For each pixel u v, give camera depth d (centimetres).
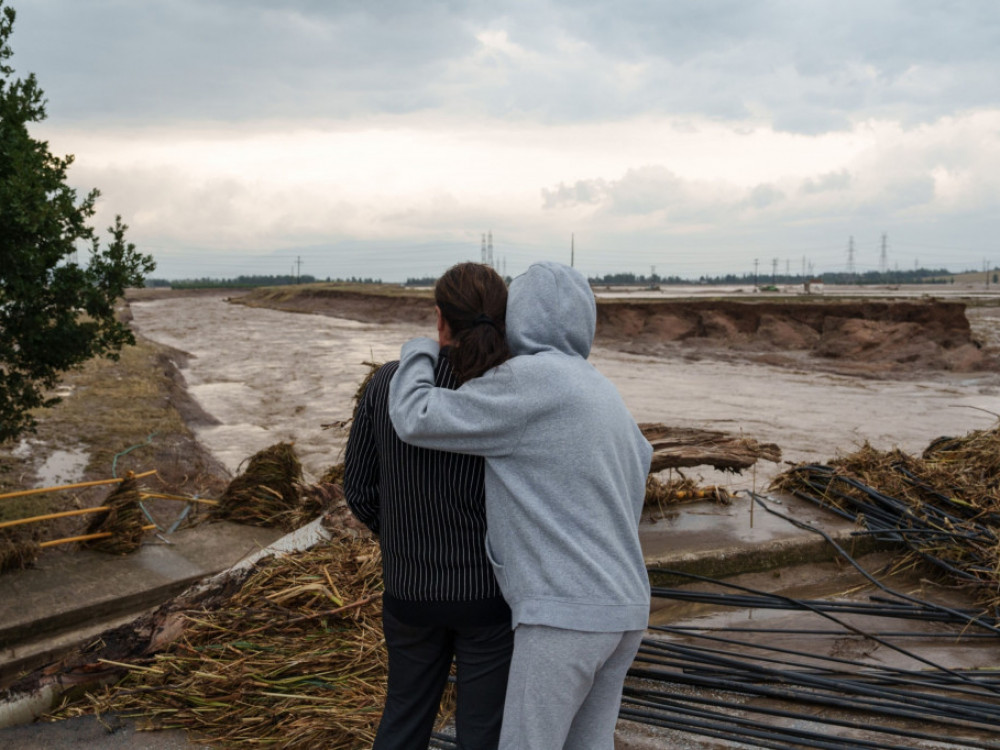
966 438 667
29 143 631
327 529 447
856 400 1873
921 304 2803
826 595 479
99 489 866
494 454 196
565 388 196
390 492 209
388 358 2820
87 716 336
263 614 374
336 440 1321
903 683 361
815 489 622
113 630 379
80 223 650
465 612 205
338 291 7306
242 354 3036
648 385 2166
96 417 1270
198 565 604
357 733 305
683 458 605
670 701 350
